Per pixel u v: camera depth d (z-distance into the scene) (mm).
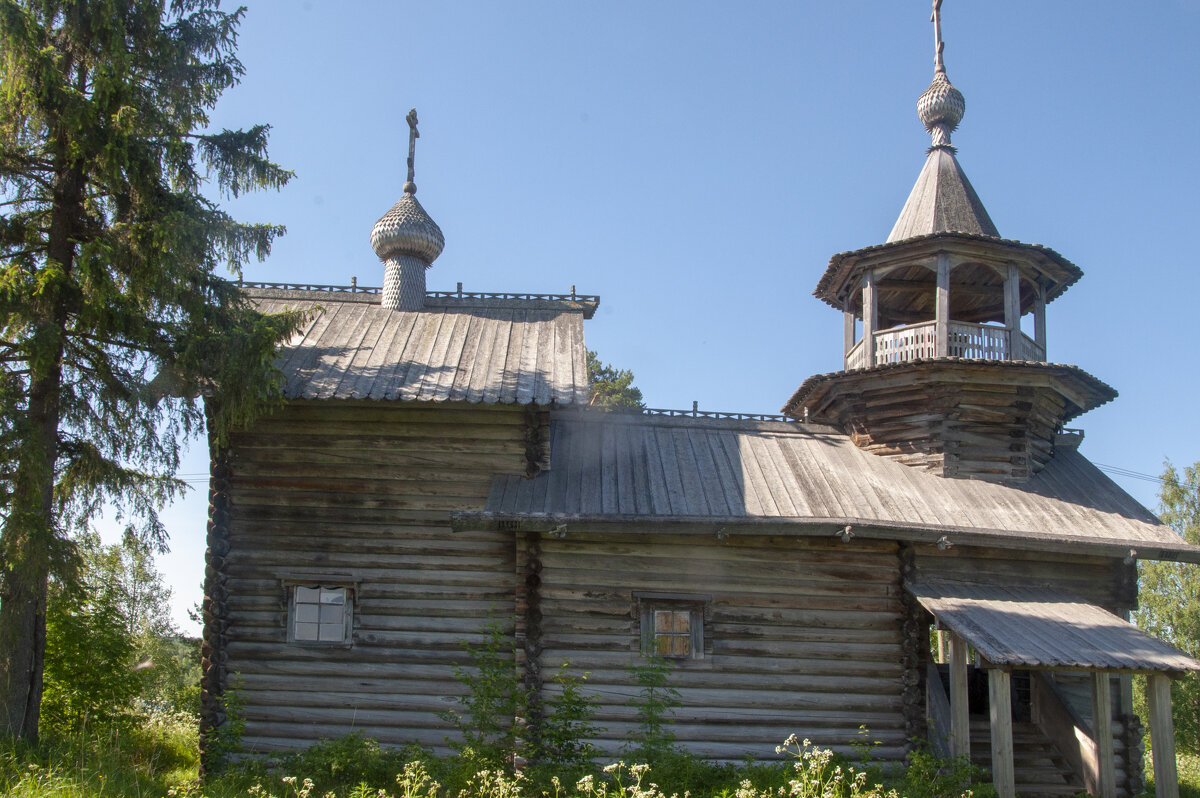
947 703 15086
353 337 17156
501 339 17359
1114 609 15906
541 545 14828
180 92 13492
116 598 17375
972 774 13055
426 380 15367
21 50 11742
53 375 13039
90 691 16047
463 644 13844
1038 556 15805
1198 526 36875
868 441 17672
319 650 14836
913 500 15781
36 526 11977
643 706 12938
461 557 15062
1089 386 17234
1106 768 13898
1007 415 17000
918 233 18406
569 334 17719
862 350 18031
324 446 15336
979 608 14352
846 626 14922
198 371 13133
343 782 12648
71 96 12164
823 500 15430
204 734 14453
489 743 13961
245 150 13836
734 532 14344
